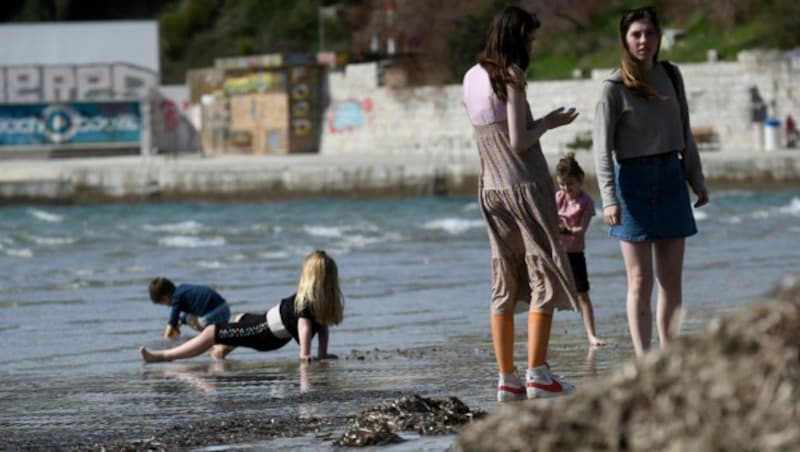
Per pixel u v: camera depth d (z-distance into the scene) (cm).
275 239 6100
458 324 2873
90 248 5806
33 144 13700
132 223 7694
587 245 5072
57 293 3922
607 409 643
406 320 2983
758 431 603
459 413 1431
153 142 13900
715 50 12031
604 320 2759
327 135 12988
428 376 2011
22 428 1645
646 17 1572
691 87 11225
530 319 1594
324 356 2377
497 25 1560
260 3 17812
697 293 3234
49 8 18862
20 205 10144
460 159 10912
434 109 12312
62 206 10069
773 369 616
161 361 2448
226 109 13525
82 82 13812
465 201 9219
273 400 1816
